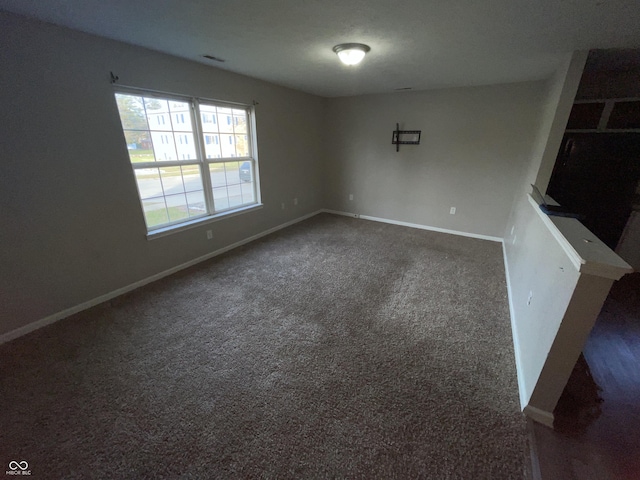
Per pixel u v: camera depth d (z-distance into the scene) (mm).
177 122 2945
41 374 1760
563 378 1395
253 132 3828
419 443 1381
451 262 3467
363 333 2189
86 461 1288
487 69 2979
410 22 1824
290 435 1417
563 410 1567
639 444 1389
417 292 2781
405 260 3516
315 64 2904
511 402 1614
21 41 1854
